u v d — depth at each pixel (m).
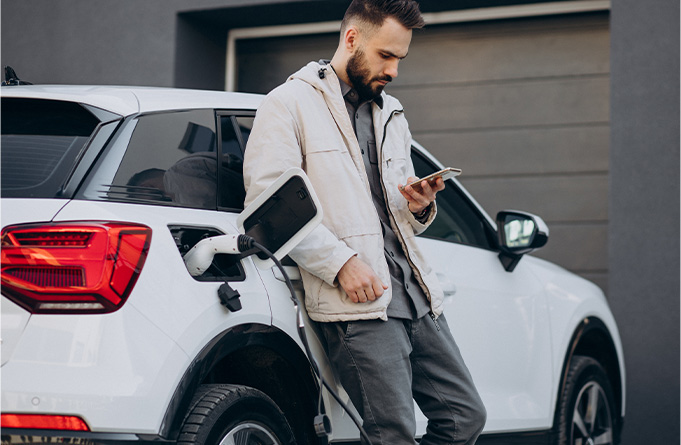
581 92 6.14
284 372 2.69
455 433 2.81
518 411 3.65
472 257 3.62
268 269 2.64
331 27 6.63
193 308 2.33
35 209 2.22
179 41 6.43
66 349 2.12
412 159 3.50
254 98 3.05
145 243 2.27
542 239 3.66
